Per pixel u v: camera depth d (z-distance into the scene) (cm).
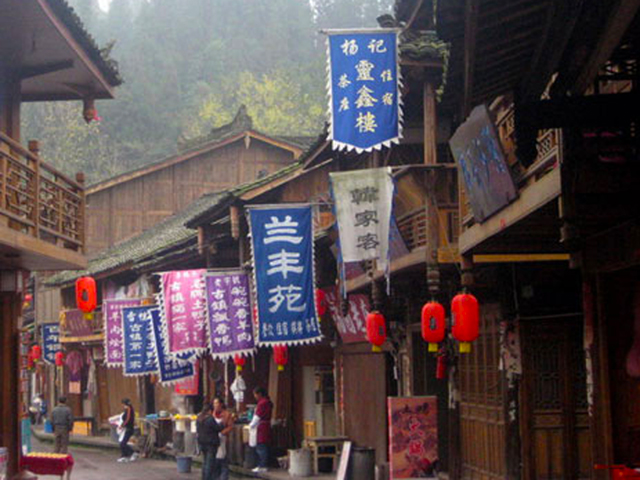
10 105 1534
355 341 2005
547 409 1335
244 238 2302
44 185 1453
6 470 1490
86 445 3375
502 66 743
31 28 1367
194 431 2675
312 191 2236
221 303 2108
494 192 971
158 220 3838
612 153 798
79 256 1547
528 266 1336
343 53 1241
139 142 6681
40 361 4234
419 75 1328
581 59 674
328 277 2159
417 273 1562
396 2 1349
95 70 1555
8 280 1539
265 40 7931
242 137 3769
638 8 567
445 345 1634
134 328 2592
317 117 5931
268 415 2178
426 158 1345
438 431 1769
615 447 903
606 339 912
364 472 1659
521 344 1335
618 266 855
